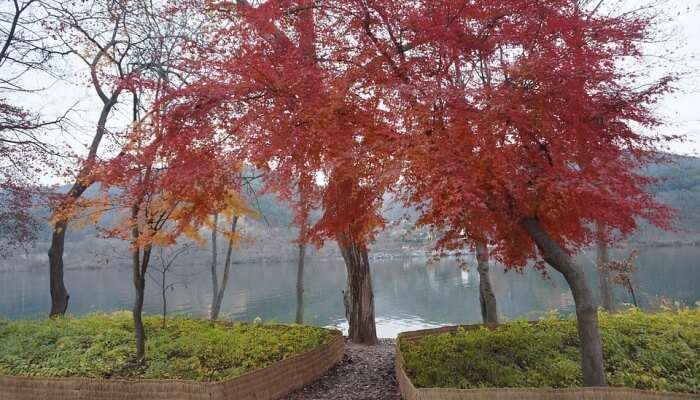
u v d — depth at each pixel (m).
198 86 6.37
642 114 5.59
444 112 5.16
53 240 13.56
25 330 10.03
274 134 5.97
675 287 21.97
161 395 6.46
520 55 5.45
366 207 6.58
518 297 26.22
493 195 5.36
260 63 6.11
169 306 25.53
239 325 10.82
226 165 6.27
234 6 7.09
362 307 12.16
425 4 5.81
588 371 5.79
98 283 37.62
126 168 6.70
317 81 5.99
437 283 35.62
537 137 5.44
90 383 6.76
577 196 5.15
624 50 5.51
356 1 6.13
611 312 11.70
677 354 7.25
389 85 5.68
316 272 45.41
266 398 6.96
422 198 5.54
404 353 7.97
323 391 7.58
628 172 5.81
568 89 4.99
